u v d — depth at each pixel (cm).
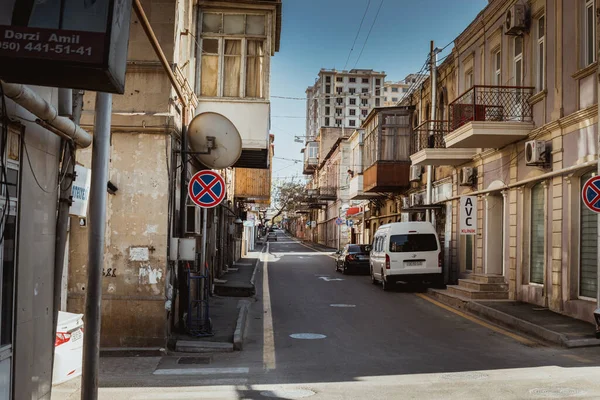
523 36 1577
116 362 932
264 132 1387
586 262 1270
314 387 755
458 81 2102
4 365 518
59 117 572
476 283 1675
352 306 1630
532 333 1161
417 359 941
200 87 1392
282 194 8600
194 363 927
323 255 4409
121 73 431
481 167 1872
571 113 1310
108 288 1014
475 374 819
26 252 567
